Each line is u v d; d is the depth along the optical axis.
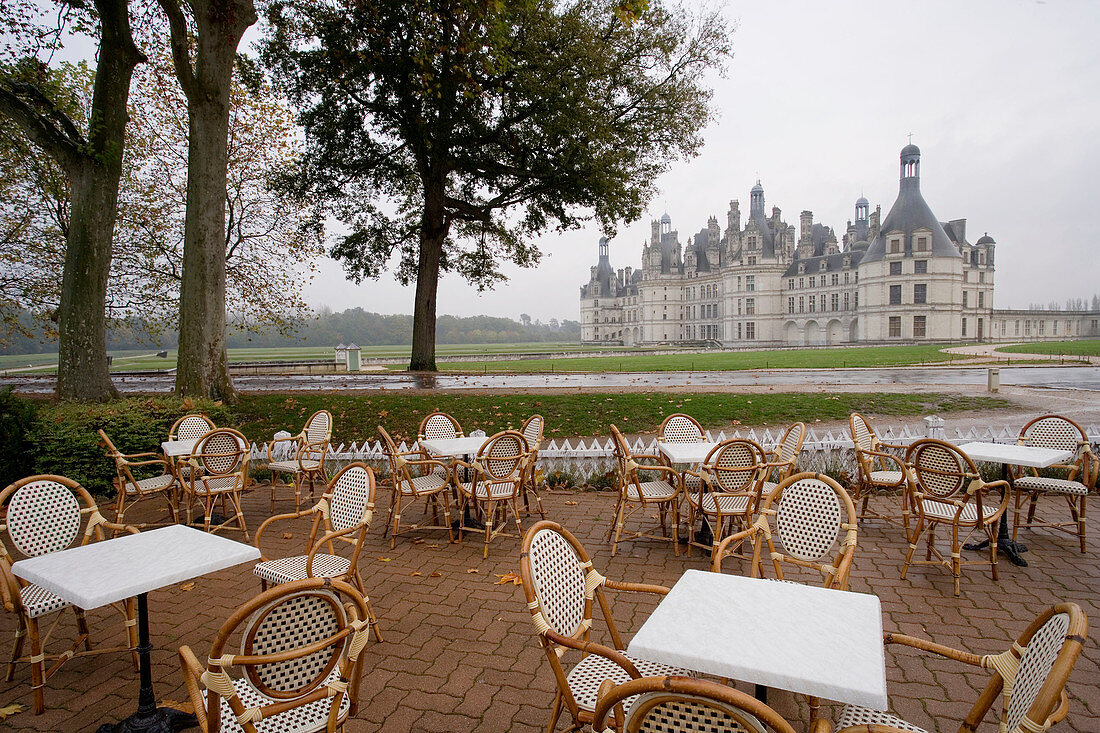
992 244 96.50
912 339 85.31
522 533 6.48
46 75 12.66
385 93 18.91
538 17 17.22
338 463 9.33
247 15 13.10
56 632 4.40
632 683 1.77
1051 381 21.97
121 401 10.19
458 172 23.97
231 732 2.54
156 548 3.39
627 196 20.34
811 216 106.62
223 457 6.68
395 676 3.65
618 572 5.27
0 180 16.66
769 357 46.34
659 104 21.64
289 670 2.29
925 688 3.41
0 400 8.38
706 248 126.75
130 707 3.43
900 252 86.19
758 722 1.58
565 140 19.00
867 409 13.83
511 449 6.12
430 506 7.82
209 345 13.24
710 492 5.69
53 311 17.28
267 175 20.83
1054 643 1.89
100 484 8.34
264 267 21.69
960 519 4.93
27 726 3.25
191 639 4.23
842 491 3.59
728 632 2.29
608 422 12.65
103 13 11.85
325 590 2.33
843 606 2.53
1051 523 5.79
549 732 2.68
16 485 3.92
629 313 148.62
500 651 3.94
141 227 19.36
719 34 21.38
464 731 3.10
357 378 25.09
